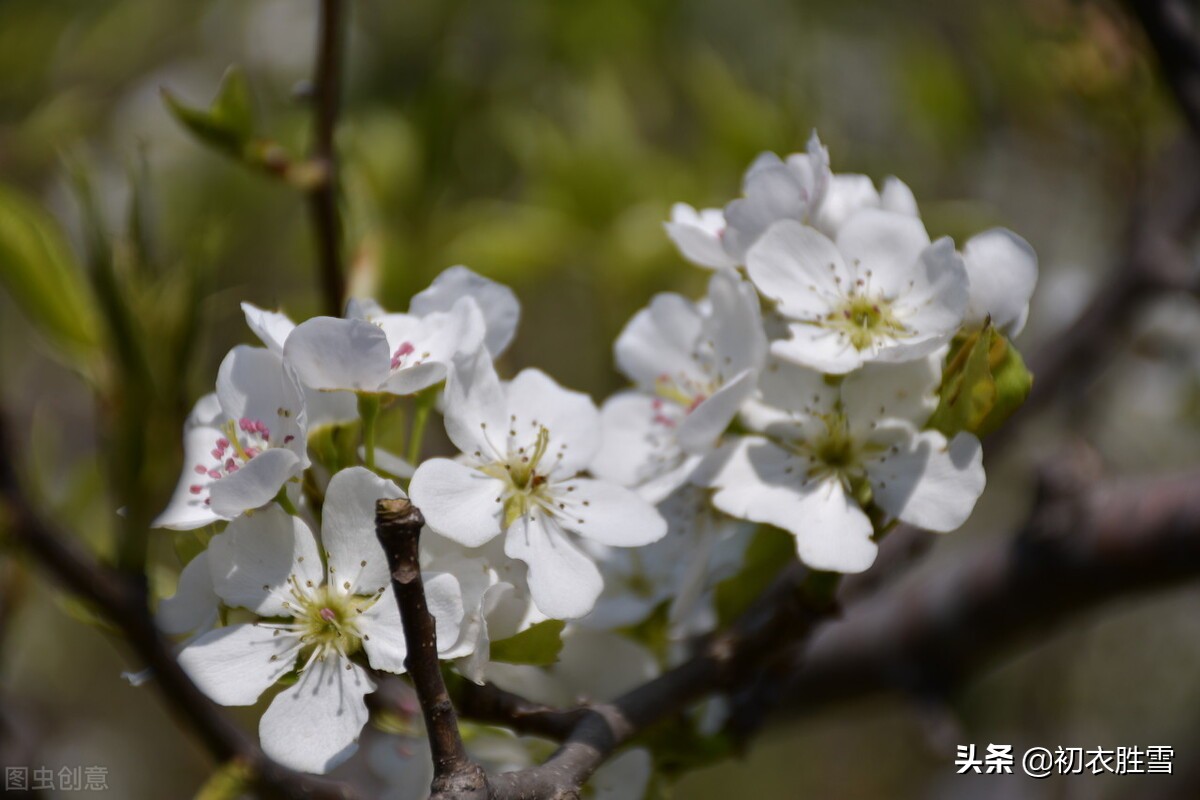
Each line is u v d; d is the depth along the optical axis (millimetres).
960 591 636
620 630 505
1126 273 681
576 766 460
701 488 506
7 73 693
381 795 509
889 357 484
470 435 484
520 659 475
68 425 717
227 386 478
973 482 481
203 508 482
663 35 782
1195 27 618
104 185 726
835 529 483
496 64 763
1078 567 618
